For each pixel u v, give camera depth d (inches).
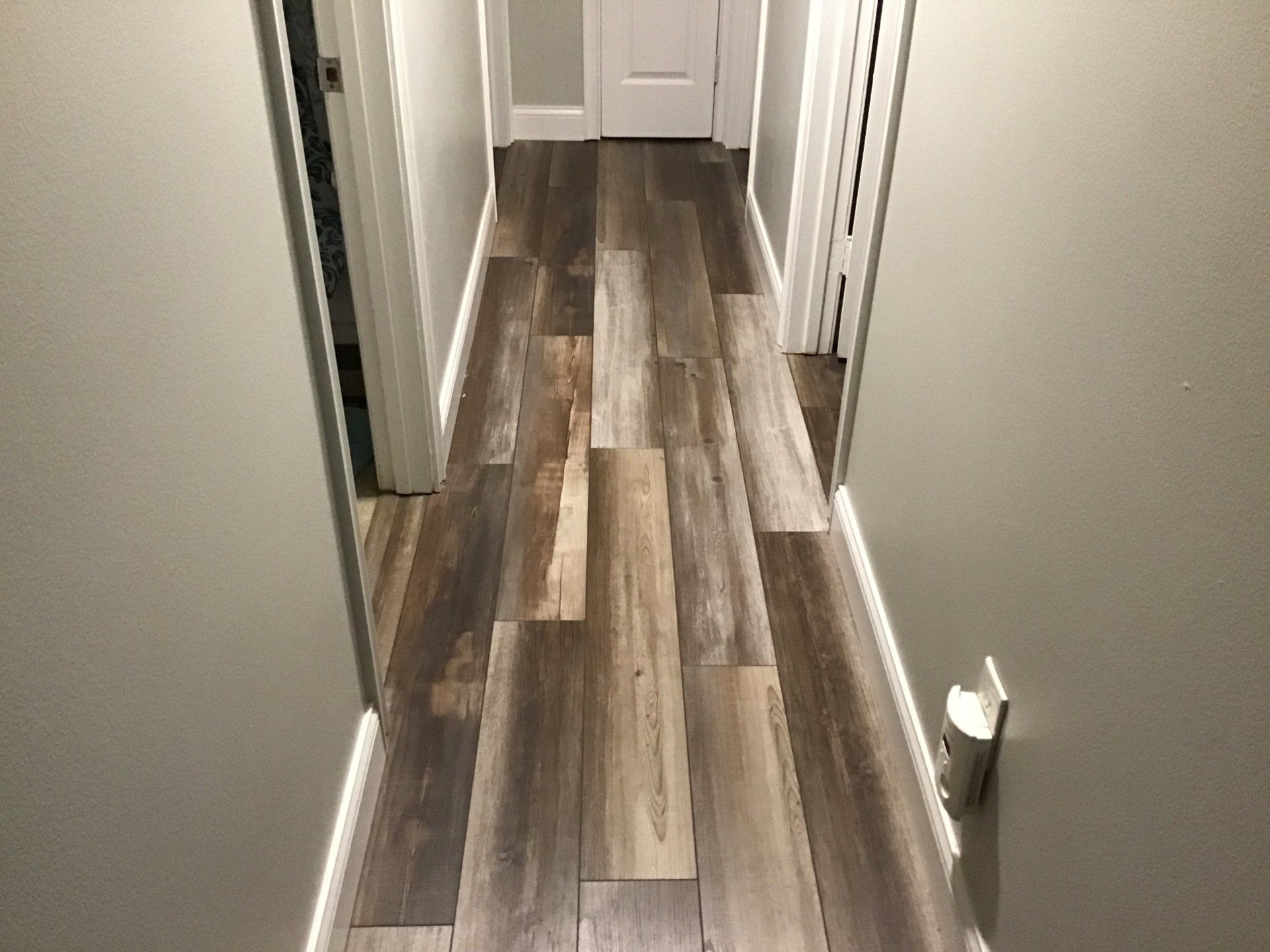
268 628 44.9
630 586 83.9
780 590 84.0
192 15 36.1
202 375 37.0
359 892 60.6
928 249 62.3
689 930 59.1
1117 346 38.8
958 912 56.6
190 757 35.9
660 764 69.0
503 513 91.8
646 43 169.0
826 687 75.3
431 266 91.7
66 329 27.3
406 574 84.7
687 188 159.8
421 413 89.2
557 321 122.5
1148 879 36.7
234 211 40.4
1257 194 30.2
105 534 29.5
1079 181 42.0
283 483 46.9
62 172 27.1
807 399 109.3
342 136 76.5
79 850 28.0
